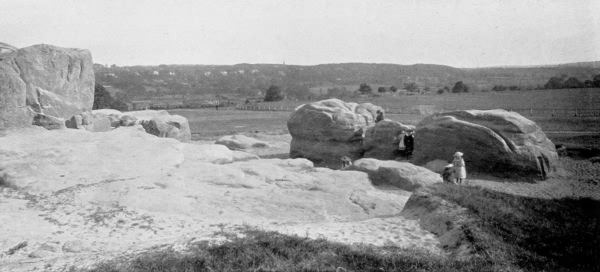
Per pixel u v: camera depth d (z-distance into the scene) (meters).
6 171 13.81
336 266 7.89
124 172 14.67
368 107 24.94
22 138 16.81
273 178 16.06
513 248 8.63
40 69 20.58
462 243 9.03
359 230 10.20
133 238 10.17
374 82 109.12
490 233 9.18
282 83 123.56
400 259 8.13
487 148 18.12
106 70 156.75
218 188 14.62
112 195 12.73
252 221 11.42
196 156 18.25
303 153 23.66
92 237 10.19
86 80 23.16
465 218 9.80
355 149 22.67
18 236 9.98
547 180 17.44
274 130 37.78
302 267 7.74
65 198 12.55
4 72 18.62
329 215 12.60
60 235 10.25
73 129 18.77
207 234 9.63
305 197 13.85
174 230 10.71
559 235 8.98
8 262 8.57
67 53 22.22
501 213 9.98
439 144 19.45
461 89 66.44
